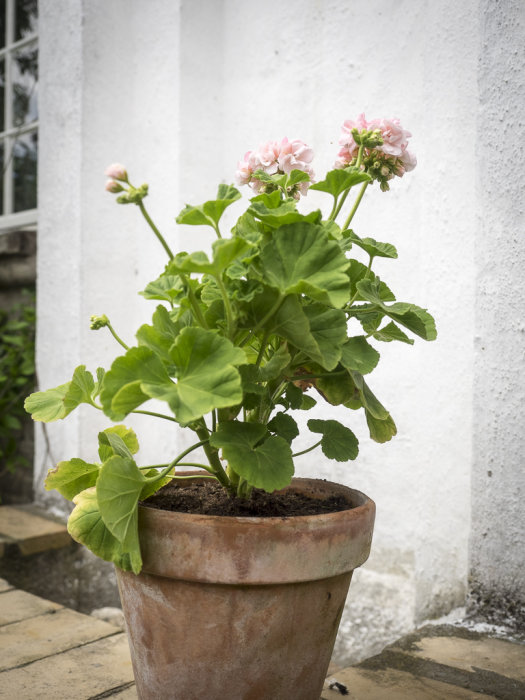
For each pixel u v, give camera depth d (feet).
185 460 8.03
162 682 3.67
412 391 6.34
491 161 5.41
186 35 7.88
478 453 5.55
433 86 5.86
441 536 5.84
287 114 7.42
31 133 10.73
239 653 3.52
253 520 3.39
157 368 3.35
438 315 5.81
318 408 7.05
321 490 4.41
